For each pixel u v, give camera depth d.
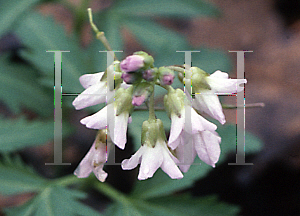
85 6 0.35
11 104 0.33
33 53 0.33
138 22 0.35
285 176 0.35
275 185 0.35
